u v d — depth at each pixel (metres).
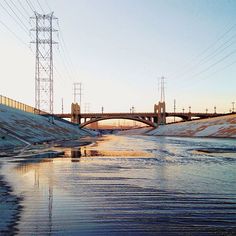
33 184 14.97
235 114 137.75
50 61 98.25
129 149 45.34
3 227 8.18
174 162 26.56
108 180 16.42
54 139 71.62
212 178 17.25
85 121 197.00
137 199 11.73
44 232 7.81
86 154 34.91
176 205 10.77
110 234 7.70
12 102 86.94
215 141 73.25
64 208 10.26
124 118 193.88
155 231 7.93
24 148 41.94
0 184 14.88
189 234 7.73
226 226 8.34
